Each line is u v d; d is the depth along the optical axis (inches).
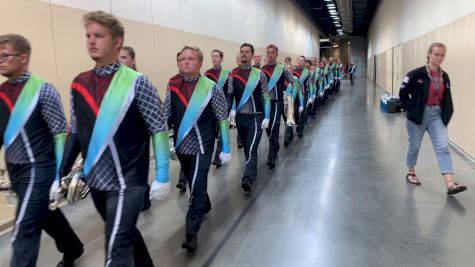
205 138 134.0
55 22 189.2
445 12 322.7
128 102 80.4
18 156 98.8
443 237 137.5
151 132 84.7
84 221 166.9
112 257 80.0
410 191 188.4
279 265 121.5
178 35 318.3
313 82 466.3
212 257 128.3
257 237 142.3
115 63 83.4
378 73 1103.0
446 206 167.0
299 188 199.2
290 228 149.3
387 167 234.4
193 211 133.6
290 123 302.8
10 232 158.7
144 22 268.8
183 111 132.1
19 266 96.2
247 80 195.6
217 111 135.7
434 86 180.5
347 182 206.7
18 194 100.9
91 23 80.4
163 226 157.6
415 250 128.5
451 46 297.7
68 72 197.3
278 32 756.0
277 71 240.8
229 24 457.7
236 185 209.8
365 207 169.0
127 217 81.4
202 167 133.4
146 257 109.2
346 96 805.9
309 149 296.5
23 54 97.7
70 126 89.0
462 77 268.8
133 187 83.2
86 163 83.4
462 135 268.8
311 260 124.0
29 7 174.1
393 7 729.6
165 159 86.3
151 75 276.7
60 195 95.3
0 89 99.3
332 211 165.6
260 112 200.5
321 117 487.5
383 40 948.0
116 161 81.5
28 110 97.5
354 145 305.1
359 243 134.7
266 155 280.4
